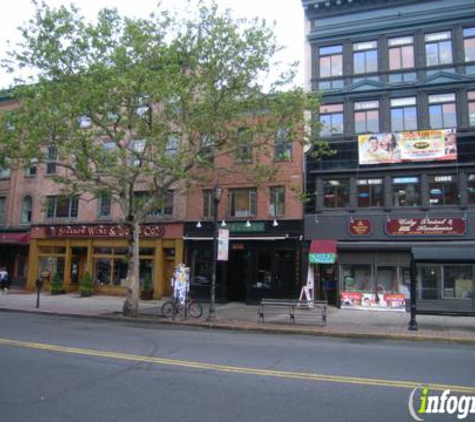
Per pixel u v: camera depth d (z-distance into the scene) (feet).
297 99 57.52
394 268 67.56
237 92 58.23
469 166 66.44
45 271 94.94
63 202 94.89
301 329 46.78
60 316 60.08
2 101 100.48
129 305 57.67
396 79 72.79
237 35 56.03
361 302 67.41
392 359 30.99
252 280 75.82
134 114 55.16
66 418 17.89
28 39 53.11
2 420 17.66
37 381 23.76
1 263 101.65
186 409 19.10
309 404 19.95
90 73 51.37
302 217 73.77
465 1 70.69
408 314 61.16
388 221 68.74
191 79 56.39
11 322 51.16
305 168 74.38
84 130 54.34
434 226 66.59
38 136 51.49
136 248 59.11
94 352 32.12
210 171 79.46
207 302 77.92
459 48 70.08
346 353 33.37
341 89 74.38
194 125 57.98
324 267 73.10
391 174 70.18
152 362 28.76
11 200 101.19
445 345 39.70
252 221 76.38
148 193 84.17
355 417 18.30
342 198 72.59
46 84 52.16
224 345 36.68
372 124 72.84
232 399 20.65
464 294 57.67
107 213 90.94
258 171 67.05
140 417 18.04
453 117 68.85
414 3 73.46
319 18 78.84
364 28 75.10
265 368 27.35
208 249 80.12
